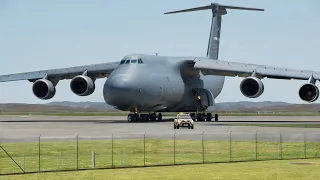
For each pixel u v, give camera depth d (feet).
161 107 460.55
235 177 186.70
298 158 229.25
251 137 293.64
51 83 449.48
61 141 274.77
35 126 397.80
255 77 399.03
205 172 196.34
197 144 267.59
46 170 200.44
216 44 568.00
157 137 291.99
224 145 264.72
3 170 200.23
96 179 183.32
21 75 467.52
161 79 447.01
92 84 438.40
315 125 408.87
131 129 353.10
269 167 207.21
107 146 259.39
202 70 463.83
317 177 187.11
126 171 198.70
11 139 282.56
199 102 498.28
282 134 309.01
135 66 434.71
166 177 187.01
